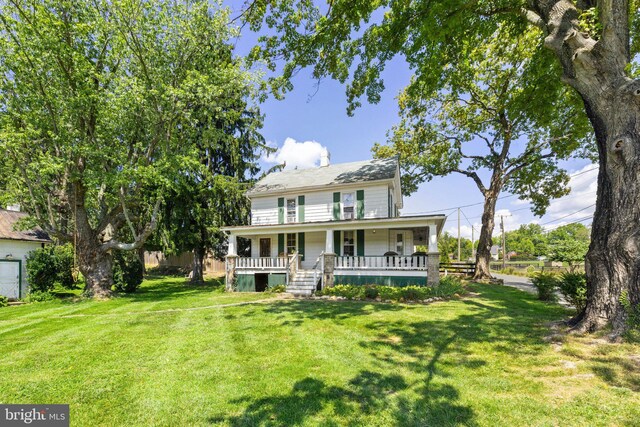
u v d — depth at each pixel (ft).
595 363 13.48
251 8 24.45
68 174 39.96
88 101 37.11
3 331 23.80
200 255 66.18
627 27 16.74
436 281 40.55
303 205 56.18
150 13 39.06
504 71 53.31
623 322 15.56
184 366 15.64
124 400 12.26
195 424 10.52
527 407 10.66
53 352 18.17
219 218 63.41
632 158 15.94
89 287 42.55
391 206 55.83
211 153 66.59
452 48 29.68
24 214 53.88
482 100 57.00
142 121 43.70
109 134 40.93
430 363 14.98
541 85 30.71
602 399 10.85
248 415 10.89
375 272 44.52
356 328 22.38
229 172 69.87
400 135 69.62
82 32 36.70
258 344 19.08
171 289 54.54
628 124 16.26
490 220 60.54
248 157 72.02
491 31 29.30
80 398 12.47
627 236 15.97
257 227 50.21
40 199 43.70
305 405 11.41
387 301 34.71
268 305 33.78
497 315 24.72
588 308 17.40
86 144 37.50
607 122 17.01
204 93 42.14
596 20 17.44
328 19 25.55
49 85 37.09
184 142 48.60
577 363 13.67
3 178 47.09
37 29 34.76
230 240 51.96
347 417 10.57
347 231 53.01
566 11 18.19
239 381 13.66
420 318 24.82
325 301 35.73
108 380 14.10
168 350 18.26
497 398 11.35
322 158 66.64
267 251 58.39
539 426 9.62
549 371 13.28
